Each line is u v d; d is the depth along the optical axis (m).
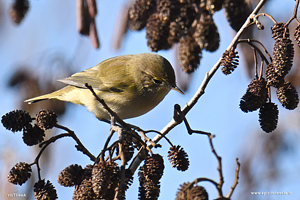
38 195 6.98
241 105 7.58
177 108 7.25
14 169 7.06
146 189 6.63
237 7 9.52
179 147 7.28
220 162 5.59
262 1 7.65
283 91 7.43
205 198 5.50
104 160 6.37
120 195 5.89
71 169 6.93
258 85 7.53
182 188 5.76
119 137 6.52
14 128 7.25
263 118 7.57
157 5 9.67
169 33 9.58
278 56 7.06
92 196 6.32
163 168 6.78
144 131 7.24
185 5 9.32
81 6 10.84
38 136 7.35
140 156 8.31
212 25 9.39
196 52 9.41
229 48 7.80
